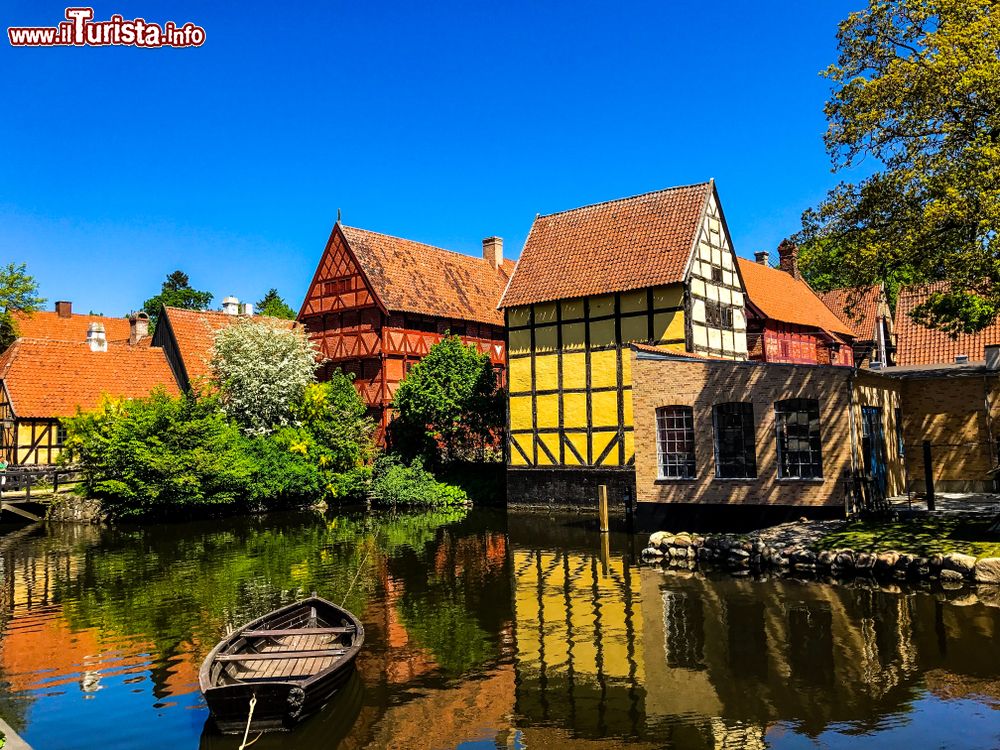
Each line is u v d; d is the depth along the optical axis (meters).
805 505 17.98
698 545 16.70
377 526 24.41
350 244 33.75
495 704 9.04
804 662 9.89
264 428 30.56
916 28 16.20
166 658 11.22
